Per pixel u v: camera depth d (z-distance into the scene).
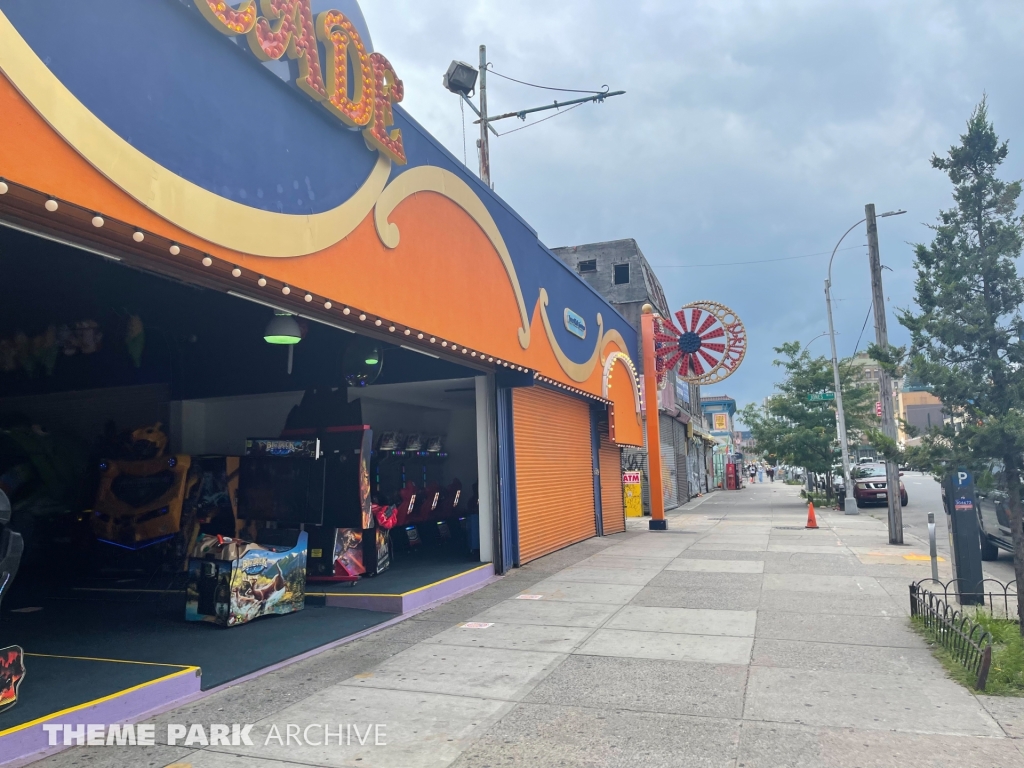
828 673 5.98
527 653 6.75
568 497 15.26
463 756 4.37
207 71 5.54
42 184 4.20
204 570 7.79
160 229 5.00
